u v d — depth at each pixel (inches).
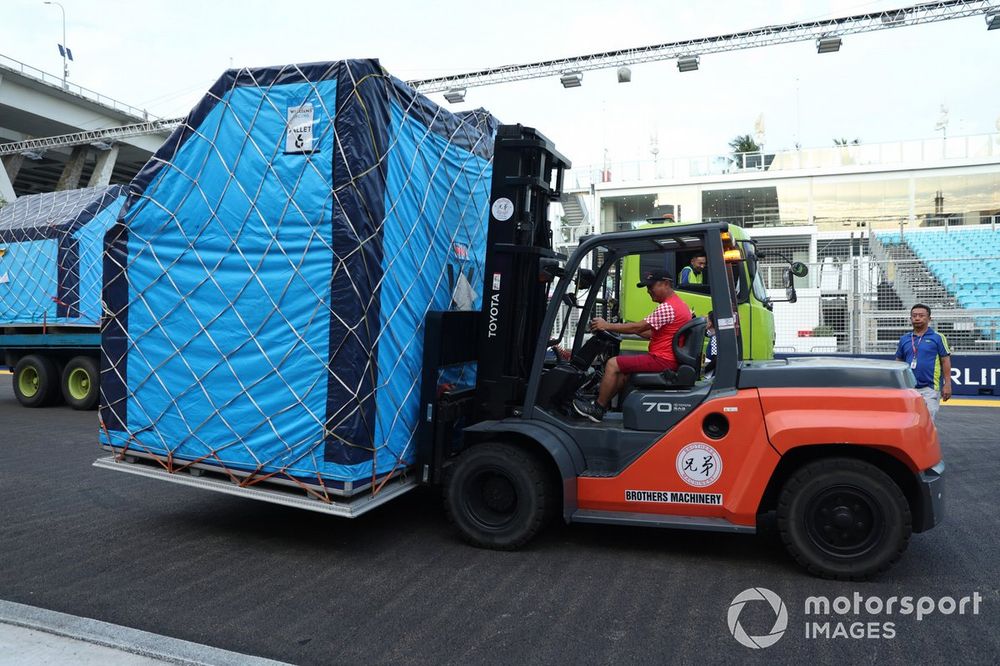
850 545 169.8
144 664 130.0
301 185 184.9
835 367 173.9
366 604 158.6
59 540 204.8
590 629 145.4
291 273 185.9
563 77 748.6
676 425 181.6
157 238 204.8
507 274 205.6
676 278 293.4
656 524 181.2
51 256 478.6
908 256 872.3
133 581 173.3
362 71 182.1
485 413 206.7
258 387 190.9
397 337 195.0
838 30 639.8
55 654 133.4
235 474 195.0
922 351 280.1
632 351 290.5
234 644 139.5
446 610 155.2
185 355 200.8
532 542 201.2
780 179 988.6
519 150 204.8
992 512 230.1
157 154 205.3
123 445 211.9
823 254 882.1
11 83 1273.4
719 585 168.7
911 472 173.3
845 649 136.2
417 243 204.5
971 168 951.6
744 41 666.8
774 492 186.2
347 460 180.1
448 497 198.8
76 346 480.7
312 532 212.4
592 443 192.1
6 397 572.4
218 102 196.1
